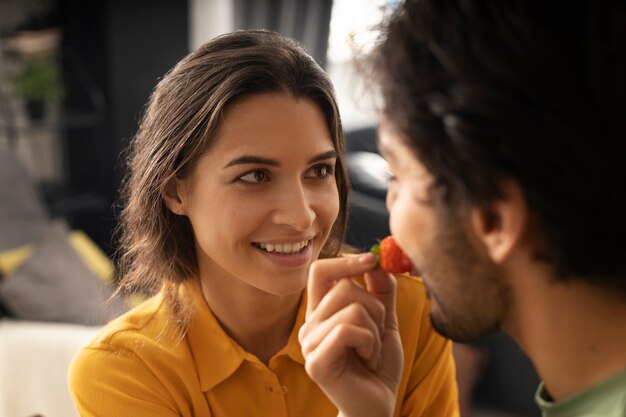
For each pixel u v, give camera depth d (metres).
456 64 0.59
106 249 3.87
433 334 1.16
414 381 1.17
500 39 0.57
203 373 1.06
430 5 0.61
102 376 1.05
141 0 3.68
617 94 0.56
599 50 0.55
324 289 0.89
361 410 0.84
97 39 3.68
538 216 0.59
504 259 0.61
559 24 0.56
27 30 3.50
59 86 3.56
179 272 1.10
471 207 0.62
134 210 1.10
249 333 1.08
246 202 0.95
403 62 0.63
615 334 0.60
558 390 0.65
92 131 3.82
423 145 0.62
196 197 1.00
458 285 0.66
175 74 1.01
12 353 2.24
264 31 1.02
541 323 0.63
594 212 0.57
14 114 3.64
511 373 2.63
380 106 0.67
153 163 1.02
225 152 0.94
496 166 0.59
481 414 2.67
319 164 0.99
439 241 0.65
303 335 0.88
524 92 0.57
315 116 0.97
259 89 0.93
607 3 0.55
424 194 0.65
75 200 3.72
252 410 1.08
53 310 2.57
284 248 0.98
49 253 2.74
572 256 0.58
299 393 1.09
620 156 0.56
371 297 0.87
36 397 2.20
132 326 1.08
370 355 0.84
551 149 0.57
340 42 4.49
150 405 1.04
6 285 2.58
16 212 2.90
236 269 1.00
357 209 2.96
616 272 0.59
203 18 4.12
